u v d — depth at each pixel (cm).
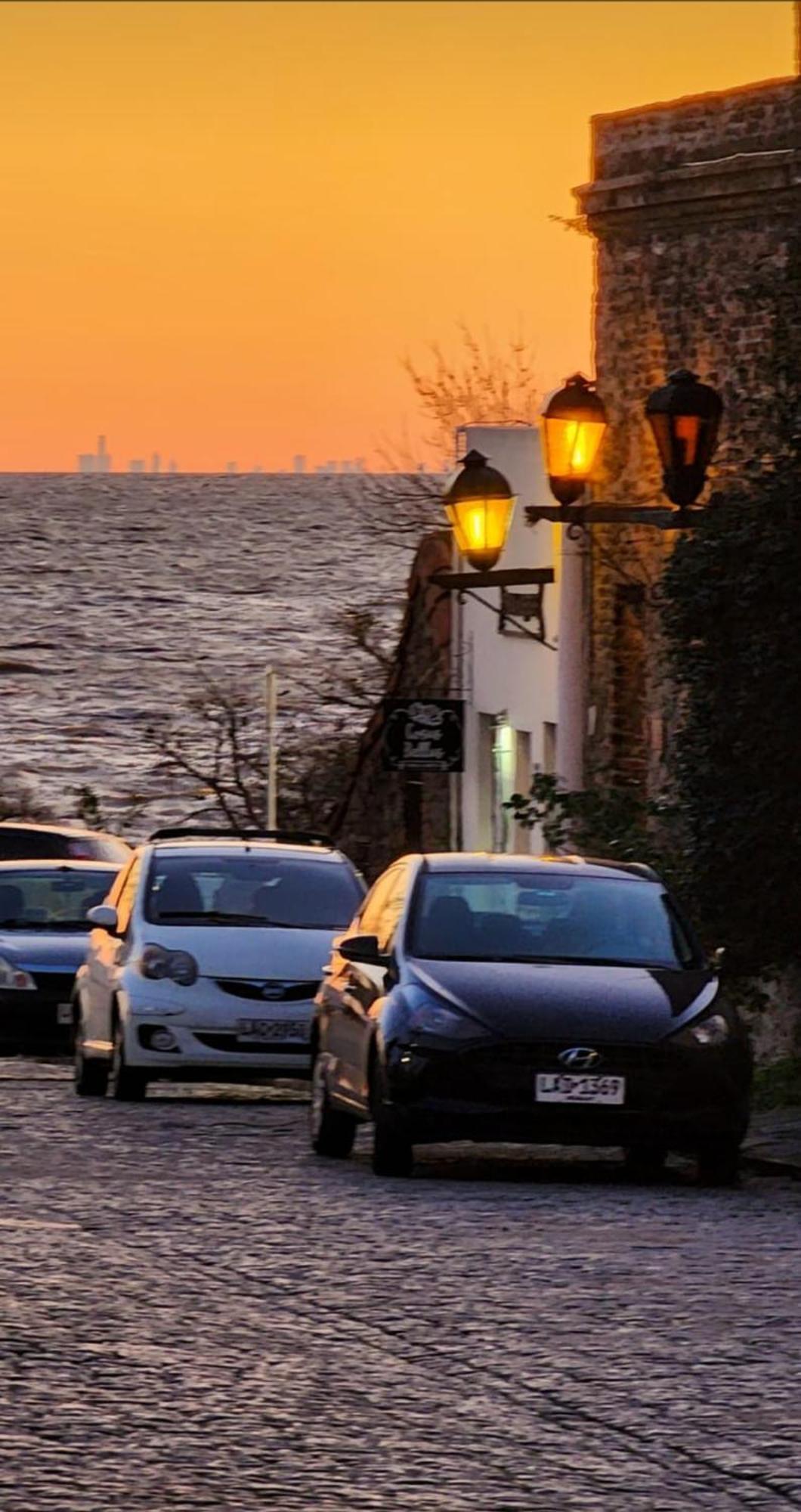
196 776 12500
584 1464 2366
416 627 10100
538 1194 4244
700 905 5856
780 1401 2625
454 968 4600
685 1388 2678
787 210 7012
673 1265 3459
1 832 9462
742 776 5778
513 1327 2994
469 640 9356
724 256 7206
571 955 4741
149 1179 4338
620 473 7619
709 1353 2855
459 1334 2942
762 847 5772
